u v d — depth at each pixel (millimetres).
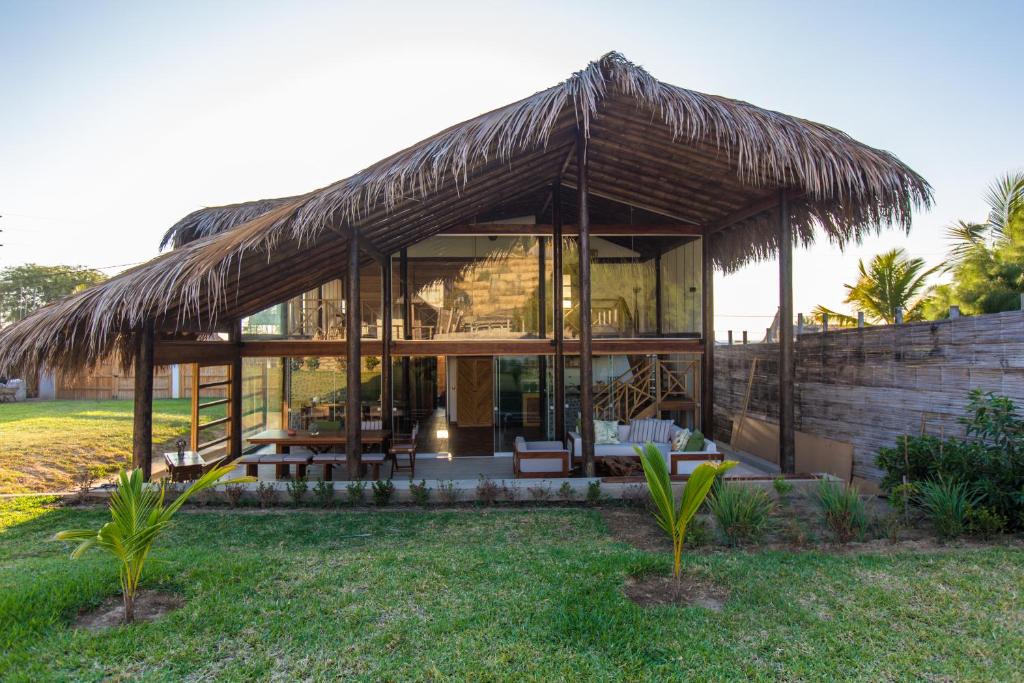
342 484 8406
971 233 10797
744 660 3504
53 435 12422
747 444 13047
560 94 6727
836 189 7875
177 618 4027
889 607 4234
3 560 5605
